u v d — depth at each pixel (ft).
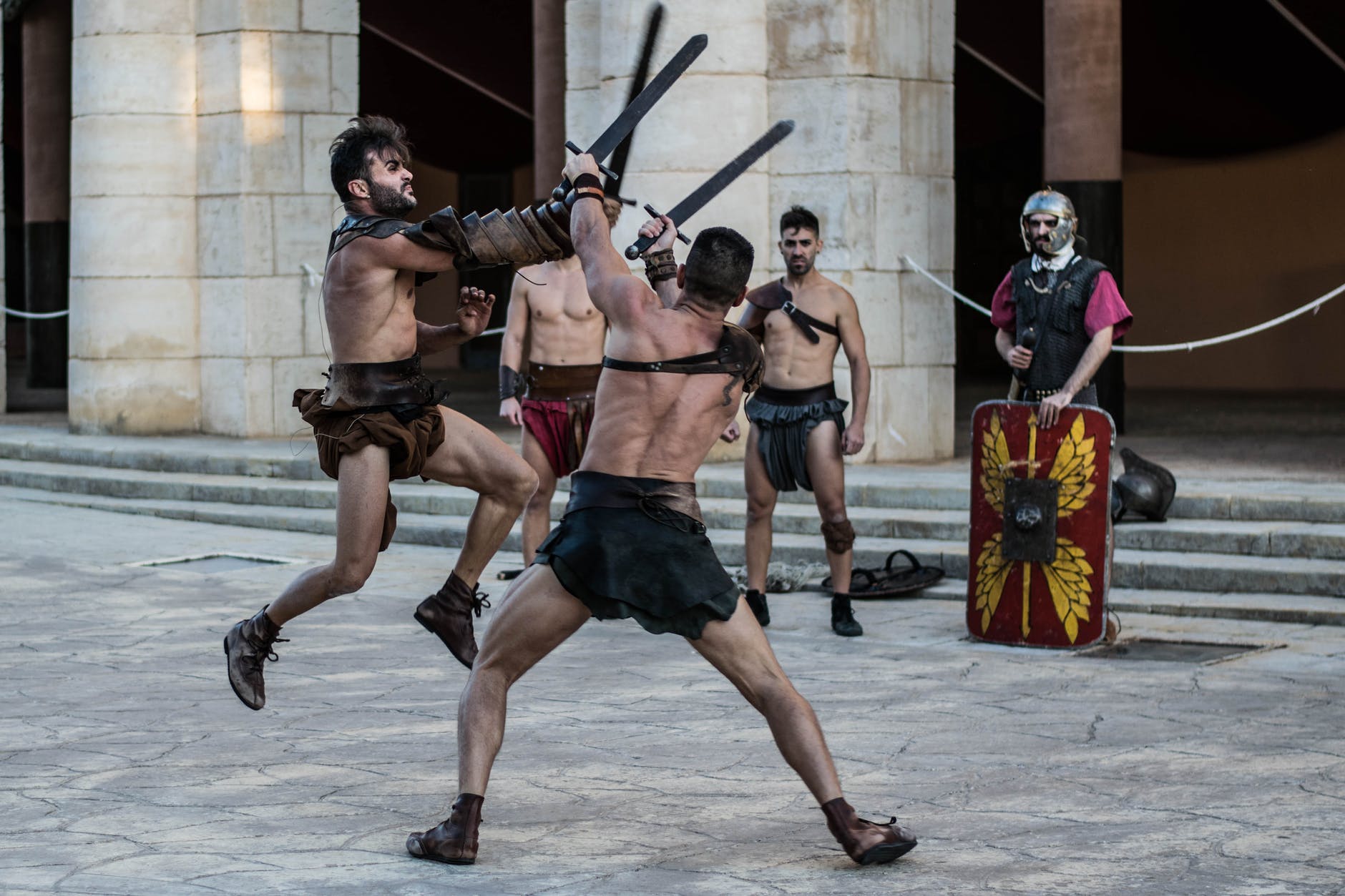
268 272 47.67
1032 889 13.80
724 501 34.88
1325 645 24.35
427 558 33.65
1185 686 21.77
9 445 47.34
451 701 21.27
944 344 39.47
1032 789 16.92
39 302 67.36
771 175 38.75
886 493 33.63
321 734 19.57
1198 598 27.20
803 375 25.64
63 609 28.14
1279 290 62.03
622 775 17.62
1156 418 49.60
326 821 15.98
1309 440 42.57
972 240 69.26
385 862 14.66
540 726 19.81
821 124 37.93
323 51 47.93
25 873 14.32
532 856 14.85
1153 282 64.28
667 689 21.79
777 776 17.58
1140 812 16.08
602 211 15.21
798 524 32.78
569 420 27.43
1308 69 57.06
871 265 37.96
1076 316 24.07
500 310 77.66
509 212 15.62
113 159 48.24
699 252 14.71
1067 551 24.13
